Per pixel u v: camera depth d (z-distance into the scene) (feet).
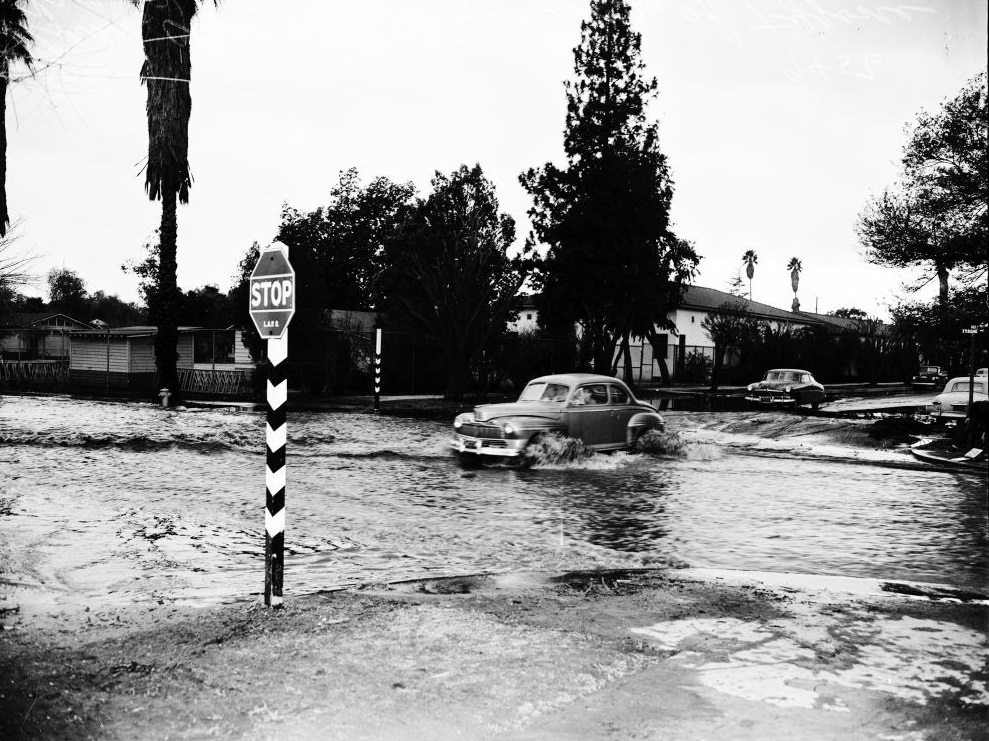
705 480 41.47
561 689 14.20
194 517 29.27
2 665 14.85
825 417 81.10
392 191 190.08
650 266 116.88
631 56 118.62
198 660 15.12
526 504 33.83
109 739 12.08
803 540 28.25
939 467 48.91
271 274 18.57
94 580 20.93
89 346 125.29
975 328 66.74
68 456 44.14
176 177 78.79
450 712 13.15
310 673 14.58
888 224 70.28
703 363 159.74
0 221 39.73
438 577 22.08
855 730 12.92
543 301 119.85
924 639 17.43
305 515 30.48
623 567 23.89
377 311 150.51
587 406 47.50
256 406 80.79
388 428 62.34
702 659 15.84
